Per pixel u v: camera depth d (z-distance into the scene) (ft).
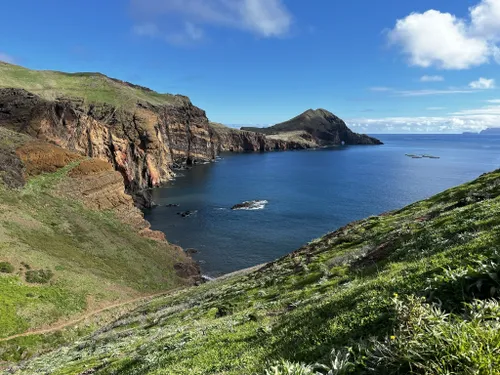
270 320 47.11
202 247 257.14
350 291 35.35
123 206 285.84
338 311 30.66
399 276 32.60
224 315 72.08
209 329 53.42
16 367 96.73
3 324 124.36
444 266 30.22
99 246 214.28
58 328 134.92
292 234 278.05
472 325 15.79
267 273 104.88
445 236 50.75
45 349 122.42
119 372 51.08
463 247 34.96
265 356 30.19
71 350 100.78
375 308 26.73
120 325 114.73
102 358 70.13
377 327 23.61
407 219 93.45
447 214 68.18
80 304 152.76
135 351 62.80
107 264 200.13
